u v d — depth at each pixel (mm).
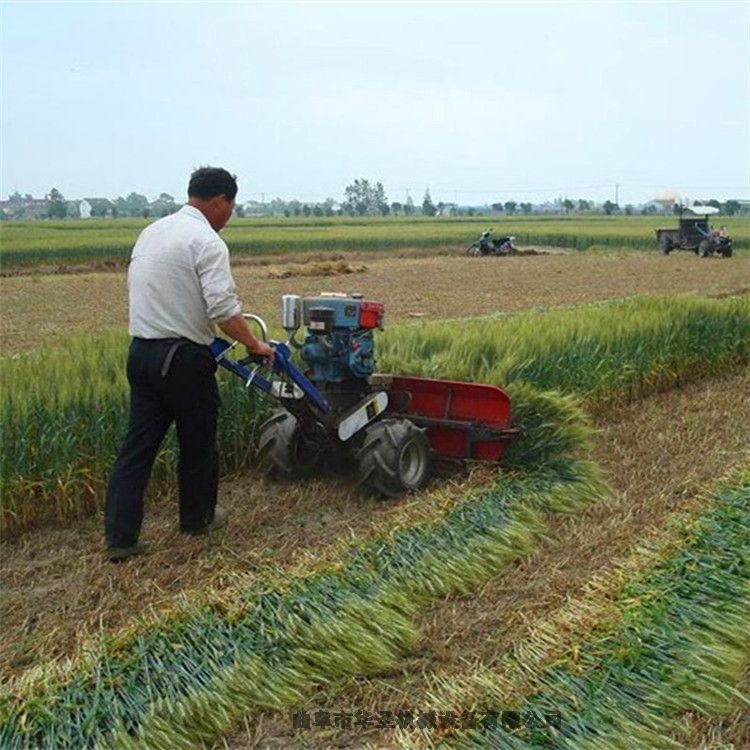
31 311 22562
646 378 10844
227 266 5895
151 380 5922
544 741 3982
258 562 5797
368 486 7047
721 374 12305
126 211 175250
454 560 5762
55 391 7078
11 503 6562
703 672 4445
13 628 5215
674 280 30891
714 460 8211
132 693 4309
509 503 6719
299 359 8320
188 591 5301
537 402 7660
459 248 51531
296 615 4922
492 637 5043
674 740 4055
